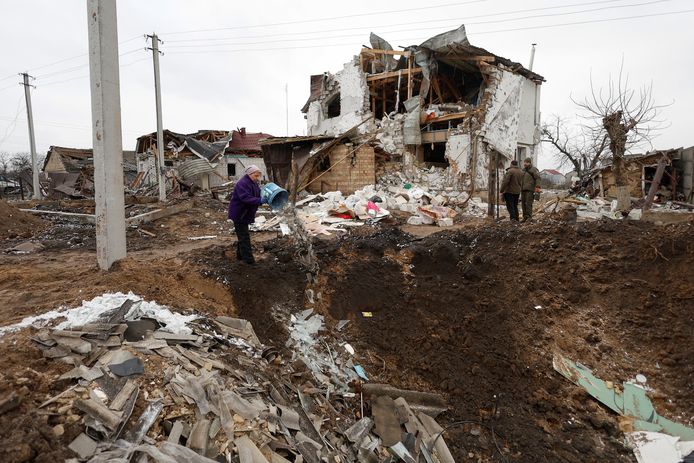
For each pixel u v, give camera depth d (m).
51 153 36.00
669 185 20.14
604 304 6.41
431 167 19.61
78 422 2.64
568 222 7.99
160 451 2.58
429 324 6.36
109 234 5.55
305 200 15.05
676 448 4.61
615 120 10.50
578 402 5.30
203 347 3.96
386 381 5.49
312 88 25.34
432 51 17.92
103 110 5.24
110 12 5.14
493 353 5.89
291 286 6.48
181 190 22.34
